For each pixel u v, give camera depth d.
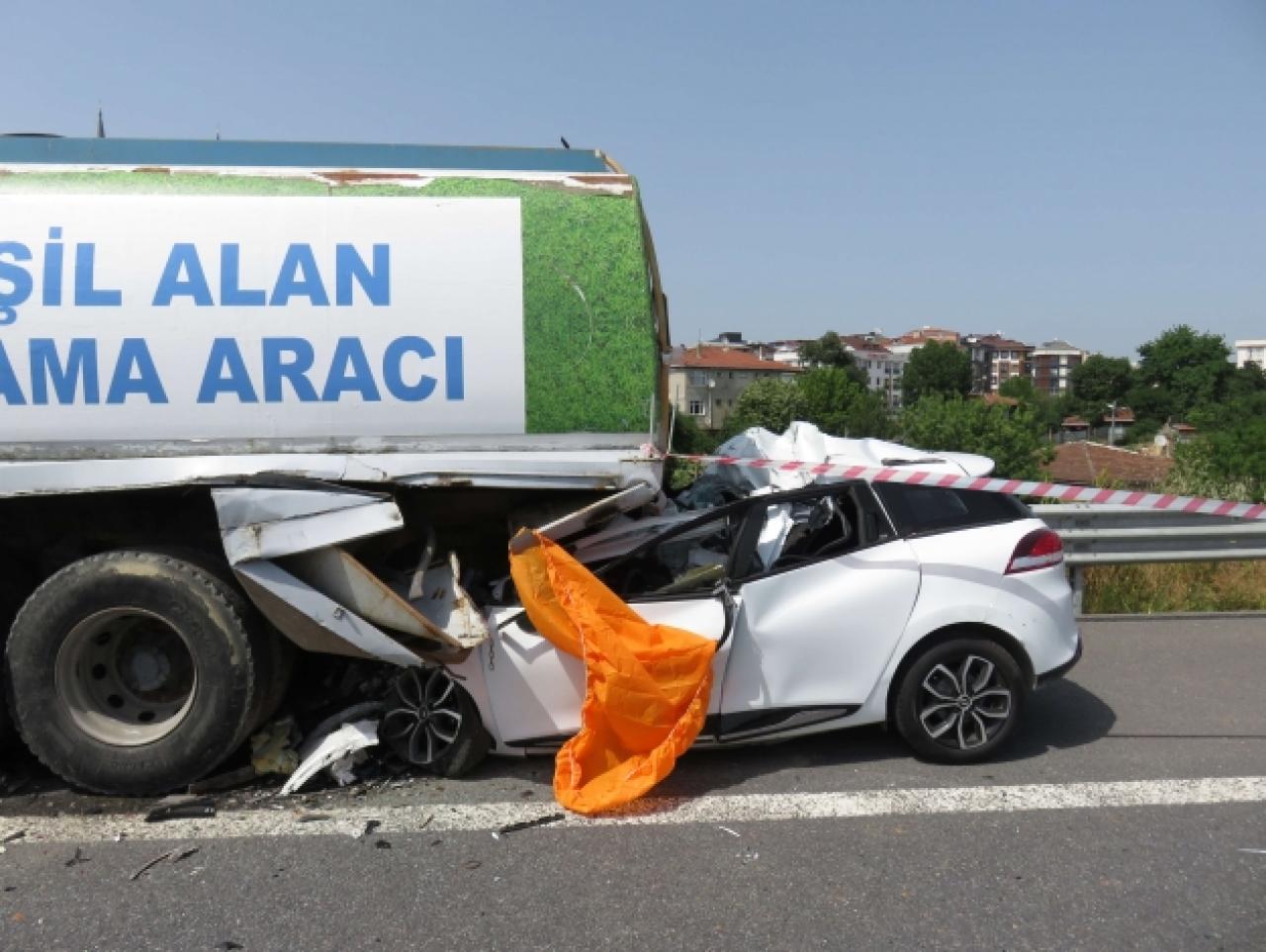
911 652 5.02
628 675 4.53
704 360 109.81
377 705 5.09
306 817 4.50
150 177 4.91
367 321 4.88
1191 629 7.95
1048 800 4.66
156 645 4.91
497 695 4.85
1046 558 5.16
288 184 4.96
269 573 4.61
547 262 5.04
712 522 5.07
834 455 5.72
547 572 4.69
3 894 3.82
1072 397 137.00
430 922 3.61
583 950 3.44
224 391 4.80
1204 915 3.65
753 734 4.90
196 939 3.51
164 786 4.66
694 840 4.25
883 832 4.32
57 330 4.71
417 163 5.39
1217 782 4.88
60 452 4.74
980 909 3.69
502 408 4.96
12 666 4.64
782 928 3.57
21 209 4.79
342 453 4.88
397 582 4.99
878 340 197.12
